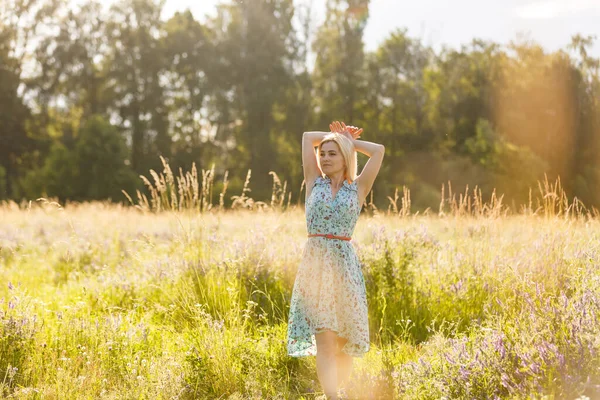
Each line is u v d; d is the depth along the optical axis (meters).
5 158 48.94
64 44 51.19
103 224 12.30
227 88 52.38
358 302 3.75
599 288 3.92
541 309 3.79
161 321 5.39
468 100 49.44
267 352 4.43
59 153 43.78
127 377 3.87
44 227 12.59
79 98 52.38
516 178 42.69
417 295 5.59
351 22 50.62
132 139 50.66
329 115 49.81
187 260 6.27
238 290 5.44
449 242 6.68
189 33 52.84
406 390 3.56
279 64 51.00
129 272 6.96
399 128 50.66
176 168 48.94
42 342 4.31
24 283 6.95
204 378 3.92
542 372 3.13
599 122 47.06
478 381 3.32
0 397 3.46
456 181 43.94
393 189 43.19
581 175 45.72
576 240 5.89
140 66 51.56
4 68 48.66
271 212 7.01
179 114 53.72
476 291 5.55
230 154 51.06
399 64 51.06
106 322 4.68
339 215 3.79
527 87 47.41
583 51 47.62
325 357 3.63
